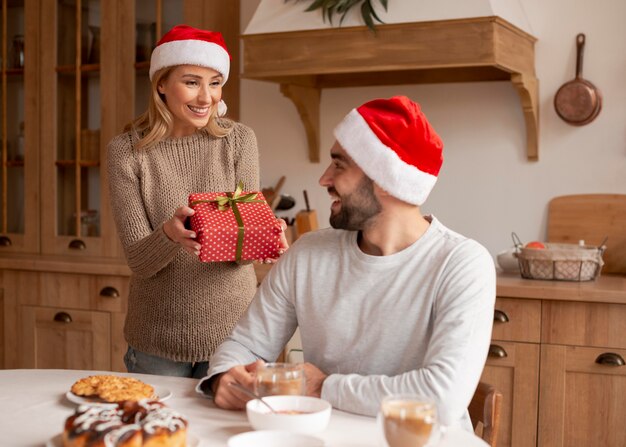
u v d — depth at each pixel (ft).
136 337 7.35
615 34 10.02
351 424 4.64
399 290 5.18
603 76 10.09
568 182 10.27
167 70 7.09
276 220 6.28
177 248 6.48
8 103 12.32
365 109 5.19
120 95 11.58
